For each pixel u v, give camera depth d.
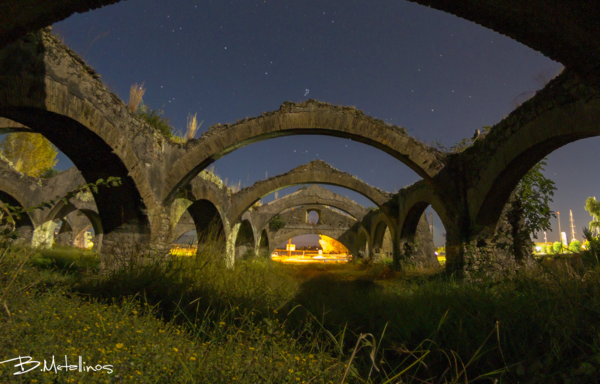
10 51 4.50
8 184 13.54
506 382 2.46
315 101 9.41
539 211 8.21
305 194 22.69
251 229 20.36
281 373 2.20
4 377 1.73
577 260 3.78
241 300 4.52
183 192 9.62
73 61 5.67
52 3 3.45
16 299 2.79
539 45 3.97
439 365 2.83
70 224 22.00
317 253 41.84
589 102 5.00
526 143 6.40
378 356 3.07
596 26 3.46
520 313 3.17
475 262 8.20
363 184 16.48
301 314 4.53
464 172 9.01
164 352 2.35
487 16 3.87
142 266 4.95
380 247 21.31
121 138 6.88
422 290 5.30
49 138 6.26
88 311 3.07
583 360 2.39
